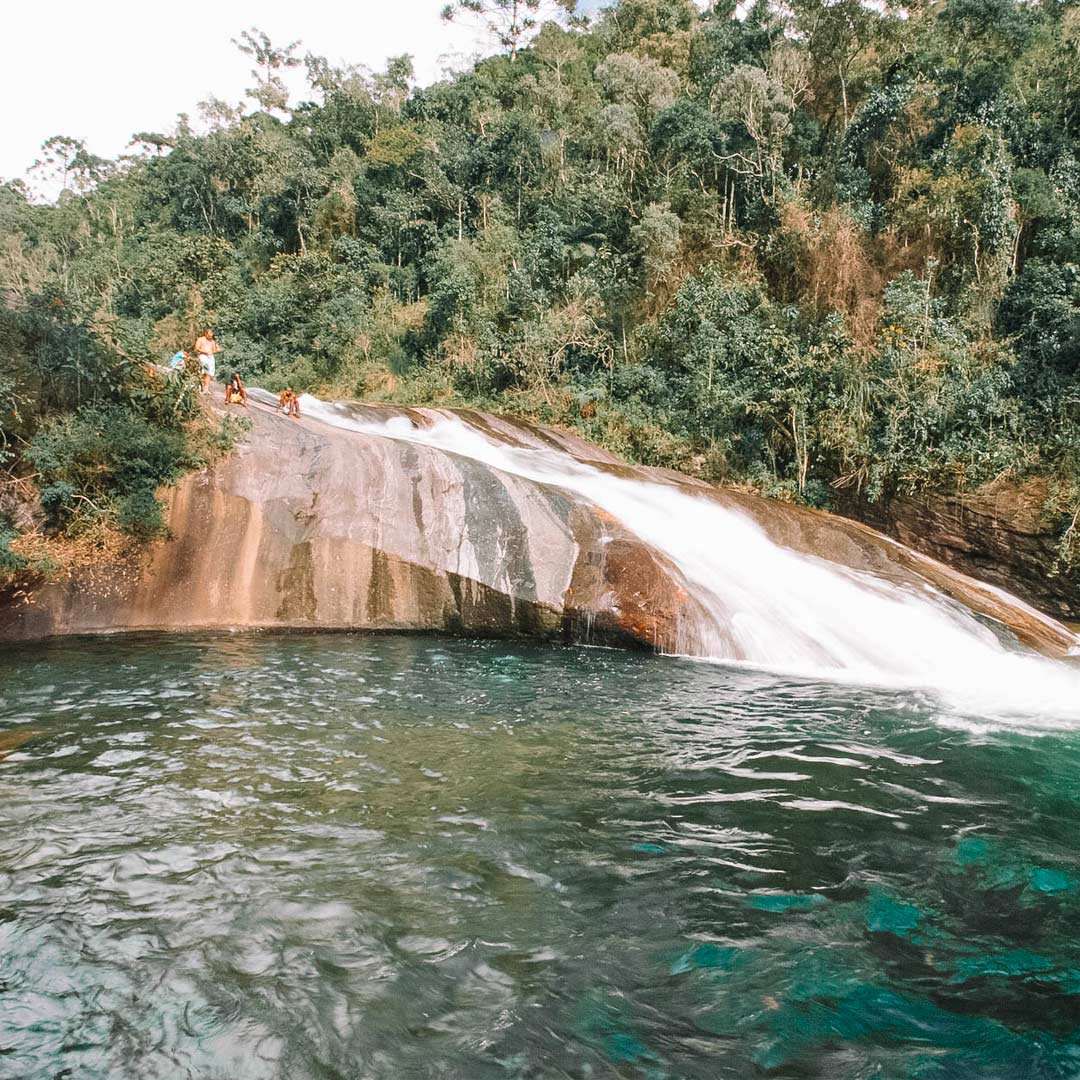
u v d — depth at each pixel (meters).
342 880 4.91
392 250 41.72
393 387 33.03
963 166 22.23
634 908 4.64
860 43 29.67
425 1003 3.79
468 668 10.41
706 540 14.29
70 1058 3.44
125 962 4.08
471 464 13.82
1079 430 16.88
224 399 15.27
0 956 4.12
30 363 12.97
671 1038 3.57
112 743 7.25
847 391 20.11
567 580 12.40
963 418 18.16
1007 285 20.64
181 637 11.82
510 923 4.47
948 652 11.22
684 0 43.25
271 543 12.73
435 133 44.72
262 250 45.78
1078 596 15.91
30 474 12.36
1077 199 21.83
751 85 27.77
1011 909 4.71
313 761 6.91
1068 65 24.03
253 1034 3.58
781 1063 3.41
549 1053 3.47
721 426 22.73
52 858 5.14
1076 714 8.80
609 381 26.19
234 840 5.42
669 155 30.78
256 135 52.00
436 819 5.80
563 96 41.16
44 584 11.63
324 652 11.09
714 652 11.47
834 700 9.22
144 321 15.18
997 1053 3.49
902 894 4.86
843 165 26.28
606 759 7.11
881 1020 3.71
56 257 50.88
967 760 7.23
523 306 30.05
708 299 24.81
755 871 5.11
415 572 12.73
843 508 20.02
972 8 24.06
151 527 12.30
